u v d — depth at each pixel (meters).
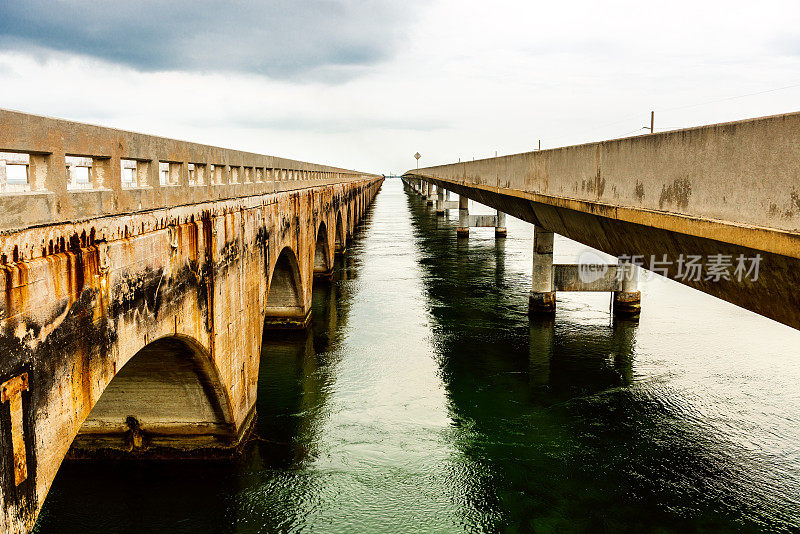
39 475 6.03
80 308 6.66
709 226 8.12
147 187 8.77
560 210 16.50
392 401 16.91
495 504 12.06
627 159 11.41
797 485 12.65
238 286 12.96
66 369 6.43
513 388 17.80
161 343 10.29
